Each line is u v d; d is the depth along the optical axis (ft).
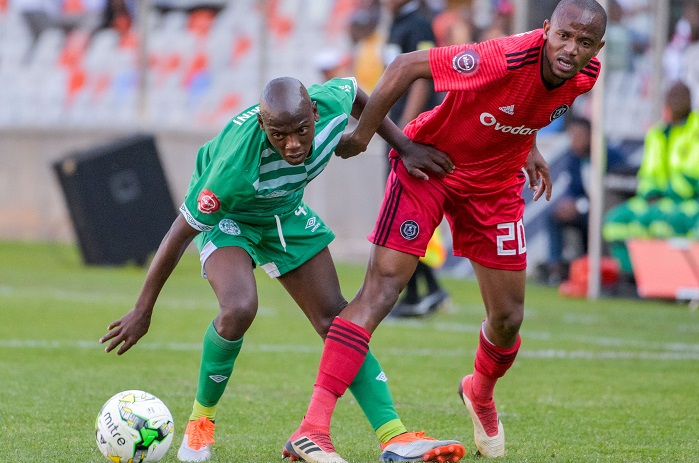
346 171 164.76
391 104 49.19
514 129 47.98
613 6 153.17
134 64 190.70
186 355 81.66
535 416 60.39
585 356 85.40
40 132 182.60
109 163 147.64
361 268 155.94
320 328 51.08
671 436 54.75
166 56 188.96
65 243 181.27
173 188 175.32
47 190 182.70
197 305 115.03
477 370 50.65
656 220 136.05
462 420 59.36
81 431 53.42
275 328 99.25
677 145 135.74
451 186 49.52
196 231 46.88
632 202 138.92
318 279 50.67
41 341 86.69
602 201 133.90
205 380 48.78
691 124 134.82
